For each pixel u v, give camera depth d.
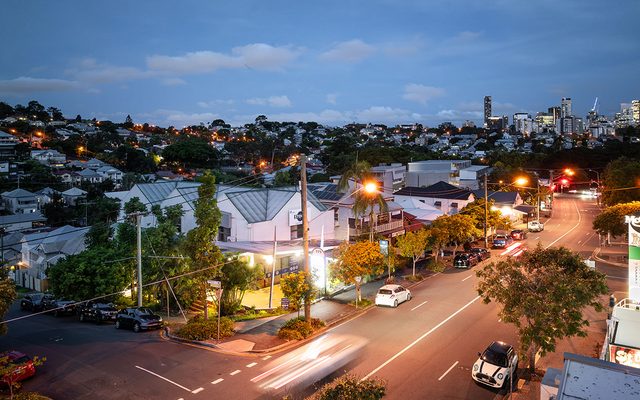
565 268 22.94
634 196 72.00
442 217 50.44
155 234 39.69
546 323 20.44
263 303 38.50
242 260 35.81
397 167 99.19
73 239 57.91
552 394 16.91
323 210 52.00
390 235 56.00
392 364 24.39
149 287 38.81
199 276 30.11
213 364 24.50
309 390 21.08
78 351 27.20
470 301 36.78
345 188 45.75
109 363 24.86
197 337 28.41
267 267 44.28
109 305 37.09
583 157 135.88
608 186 77.62
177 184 65.69
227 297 35.34
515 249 60.00
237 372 23.36
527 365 24.53
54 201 96.94
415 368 23.84
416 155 151.88
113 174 145.50
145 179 122.94
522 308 20.78
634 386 12.79
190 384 21.89
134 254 40.34
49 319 38.31
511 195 86.62
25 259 60.16
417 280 44.50
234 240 47.62
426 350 26.41
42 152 156.38
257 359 25.27
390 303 35.47
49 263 52.50
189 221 53.97
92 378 22.77
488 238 68.00
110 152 190.88
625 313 24.05
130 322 32.62
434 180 99.50
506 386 21.61
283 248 41.59
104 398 20.53
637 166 75.69
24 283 59.53
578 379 13.17
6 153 155.00
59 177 129.12
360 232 50.84
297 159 30.69
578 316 20.11
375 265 36.81
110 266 39.69
